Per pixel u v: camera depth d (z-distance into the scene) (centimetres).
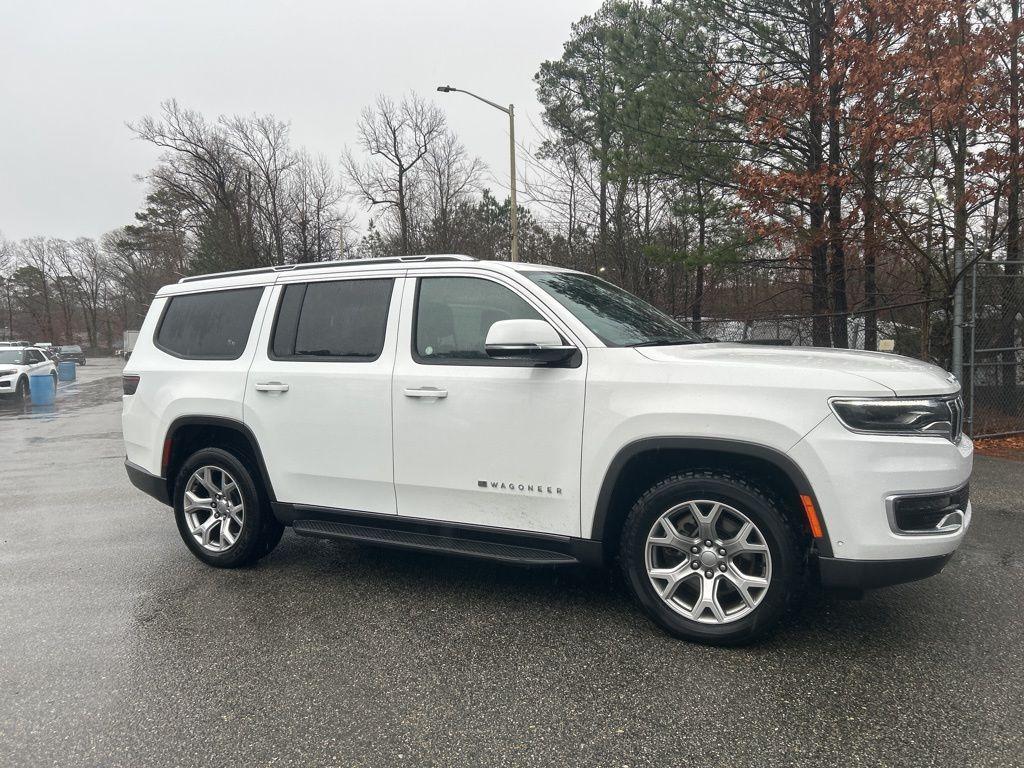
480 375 374
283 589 429
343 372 416
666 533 341
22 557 511
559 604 393
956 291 840
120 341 10125
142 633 369
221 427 465
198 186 4522
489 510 377
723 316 1498
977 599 386
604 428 342
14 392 2005
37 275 8931
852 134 898
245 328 466
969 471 330
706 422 320
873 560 301
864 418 300
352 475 414
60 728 280
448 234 3847
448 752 258
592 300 406
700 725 271
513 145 1967
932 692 290
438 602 401
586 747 259
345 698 298
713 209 1333
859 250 1004
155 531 577
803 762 246
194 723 282
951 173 867
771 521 315
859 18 870
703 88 1234
